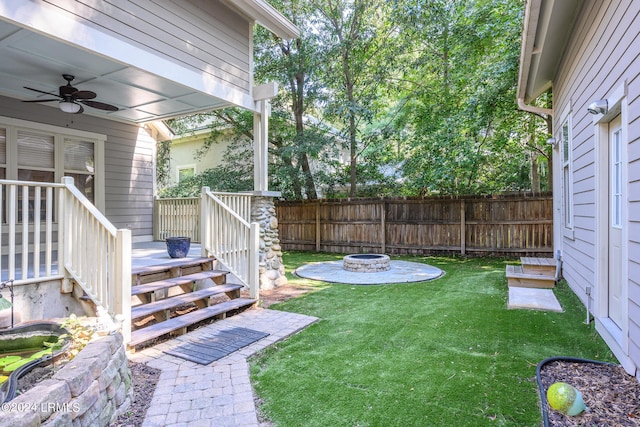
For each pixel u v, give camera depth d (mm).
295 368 3072
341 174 11969
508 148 10133
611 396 2494
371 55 10812
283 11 10133
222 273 5133
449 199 9445
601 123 3779
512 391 2602
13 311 3303
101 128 7258
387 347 3492
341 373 2955
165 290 4680
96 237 3564
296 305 5086
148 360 3262
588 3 4258
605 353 3244
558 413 2297
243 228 5133
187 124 13570
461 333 3824
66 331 3047
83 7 3793
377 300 5273
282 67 10477
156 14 4598
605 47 3600
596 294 3791
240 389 2729
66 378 1920
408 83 11453
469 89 10086
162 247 7078
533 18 4469
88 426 2020
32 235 6129
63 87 4730
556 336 3678
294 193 11648
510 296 5078
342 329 4043
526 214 8742
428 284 6289
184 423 2293
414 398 2537
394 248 10062
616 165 3559
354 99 10703
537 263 6301
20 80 5113
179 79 4898
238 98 5949
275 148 11664
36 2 3414
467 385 2705
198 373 3006
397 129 10867
